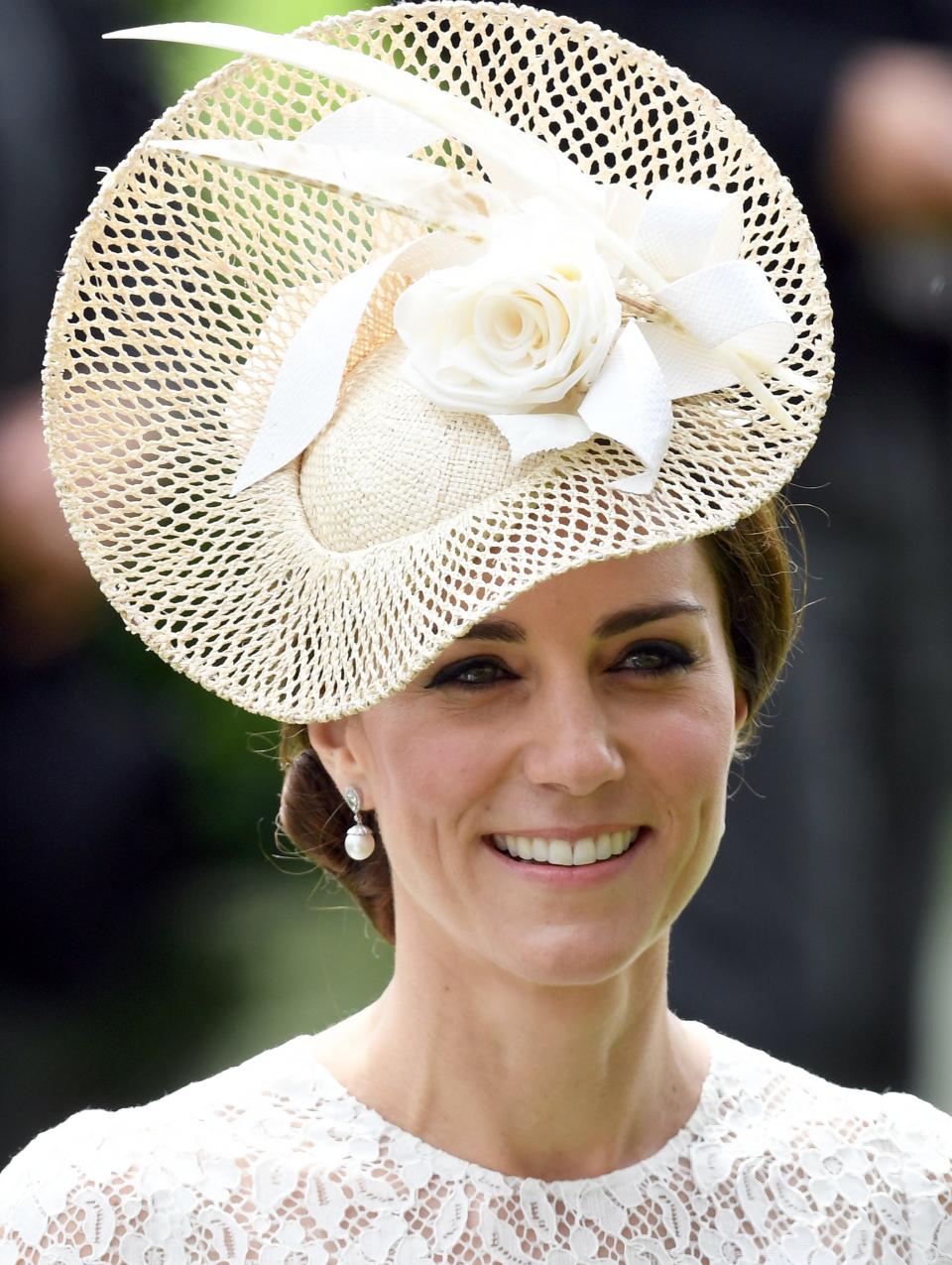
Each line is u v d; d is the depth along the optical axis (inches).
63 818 832.3
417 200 426.6
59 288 436.5
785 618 471.5
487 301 410.0
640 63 438.9
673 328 425.1
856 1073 766.5
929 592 768.3
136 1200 445.7
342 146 427.2
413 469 418.6
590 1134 458.0
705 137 447.8
